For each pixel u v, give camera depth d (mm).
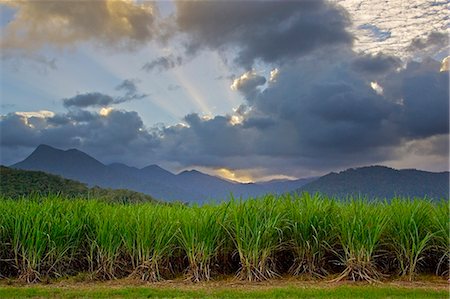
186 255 11109
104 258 10766
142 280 10438
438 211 11219
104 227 10812
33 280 10422
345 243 10578
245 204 10938
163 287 9836
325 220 10797
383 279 10359
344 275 10219
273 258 10859
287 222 10805
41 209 11461
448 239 10438
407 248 10477
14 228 10906
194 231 10602
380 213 10789
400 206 11281
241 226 10695
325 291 9172
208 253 10469
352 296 8766
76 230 10992
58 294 9148
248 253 10398
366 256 10258
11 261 11062
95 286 9992
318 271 10758
